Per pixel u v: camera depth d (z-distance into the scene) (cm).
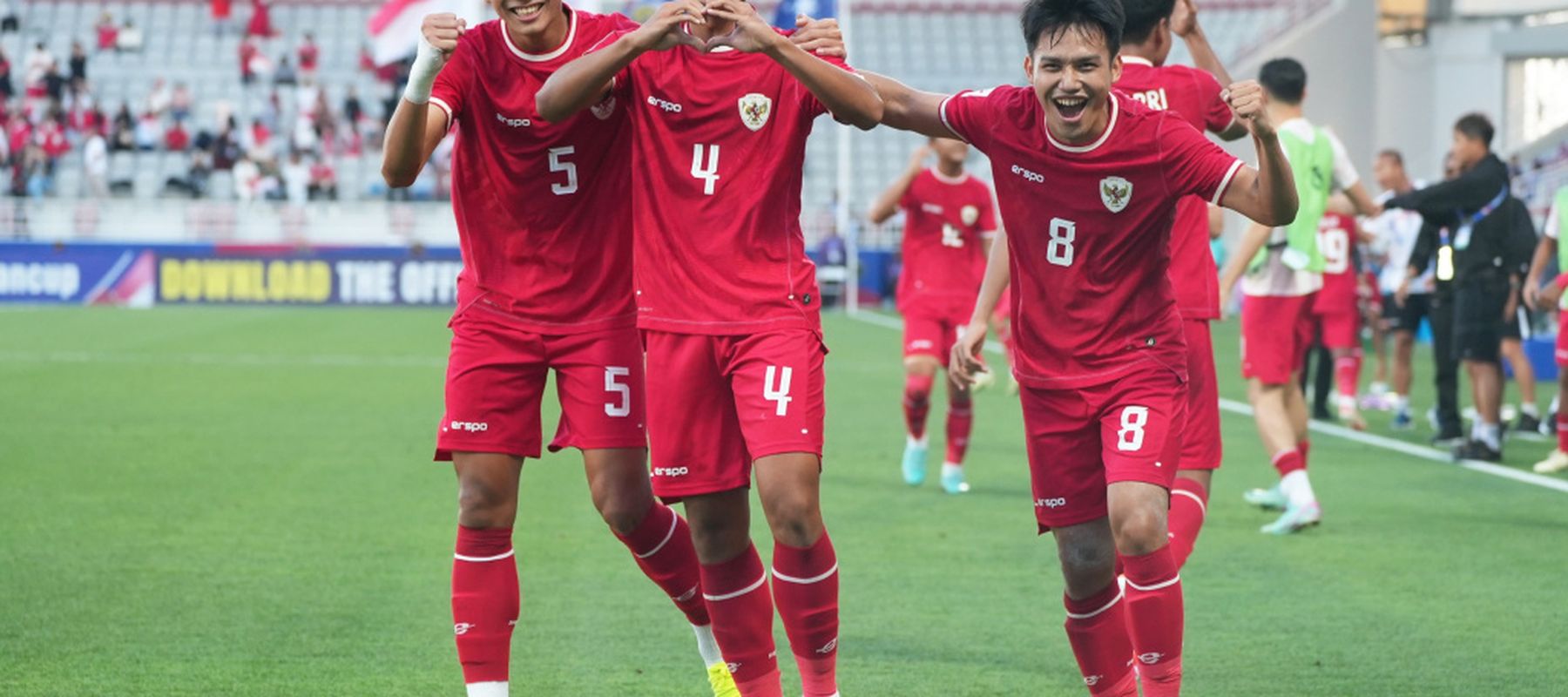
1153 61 946
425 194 5169
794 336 706
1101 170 689
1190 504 914
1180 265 923
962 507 1417
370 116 5666
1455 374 1898
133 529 1269
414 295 4803
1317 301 2072
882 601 1038
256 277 4778
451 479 1545
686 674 859
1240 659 898
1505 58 4747
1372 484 1575
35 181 5022
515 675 857
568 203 733
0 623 956
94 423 1966
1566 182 3522
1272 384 1306
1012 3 6041
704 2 675
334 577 1096
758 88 705
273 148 5362
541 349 743
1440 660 893
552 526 1301
